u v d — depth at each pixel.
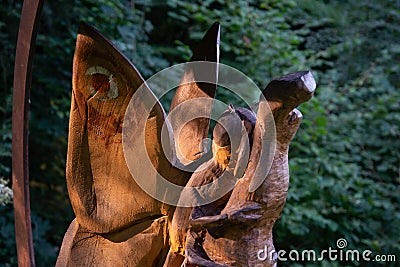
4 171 4.30
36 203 4.59
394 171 5.27
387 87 5.34
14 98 2.26
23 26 2.17
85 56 1.97
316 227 4.68
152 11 5.35
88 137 2.09
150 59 4.73
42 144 4.62
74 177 2.13
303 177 4.69
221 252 1.85
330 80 5.23
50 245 4.27
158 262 2.12
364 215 4.78
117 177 2.10
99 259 2.17
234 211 1.79
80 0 4.61
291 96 1.72
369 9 5.77
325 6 5.70
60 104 4.58
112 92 2.01
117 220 2.11
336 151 5.07
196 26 5.19
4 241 4.15
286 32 5.08
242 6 4.98
